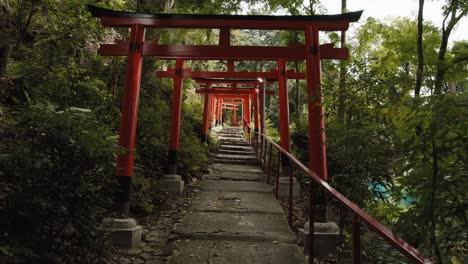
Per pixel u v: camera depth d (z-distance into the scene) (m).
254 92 12.29
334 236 3.66
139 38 4.43
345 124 3.82
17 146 2.35
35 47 4.62
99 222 2.87
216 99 23.20
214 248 3.72
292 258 3.51
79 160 2.61
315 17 4.29
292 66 10.70
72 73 4.81
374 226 1.70
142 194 5.09
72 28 4.92
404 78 5.73
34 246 2.29
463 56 5.90
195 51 4.51
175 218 4.82
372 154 3.32
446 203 2.13
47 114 2.52
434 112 2.18
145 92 7.82
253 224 4.52
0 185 2.49
